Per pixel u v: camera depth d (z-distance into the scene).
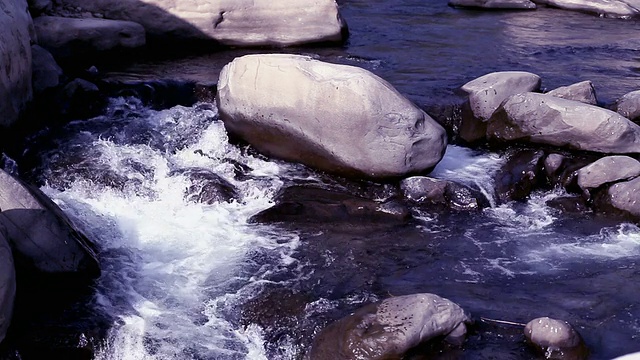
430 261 8.96
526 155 9.98
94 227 9.25
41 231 8.64
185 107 10.77
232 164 9.97
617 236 9.27
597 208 9.57
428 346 8.11
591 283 8.73
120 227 9.28
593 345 8.17
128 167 9.87
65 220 8.88
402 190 9.61
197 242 9.15
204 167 9.97
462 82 11.33
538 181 9.83
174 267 8.90
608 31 13.52
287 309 8.49
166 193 9.65
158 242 9.15
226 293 8.65
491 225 9.39
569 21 13.98
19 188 8.64
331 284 8.72
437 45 12.69
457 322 8.16
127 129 10.45
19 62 10.33
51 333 8.27
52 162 9.91
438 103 10.73
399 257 9.00
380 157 9.53
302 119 9.71
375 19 13.81
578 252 9.09
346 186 9.71
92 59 11.79
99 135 10.31
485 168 10.02
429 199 9.57
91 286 8.70
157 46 12.27
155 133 10.41
